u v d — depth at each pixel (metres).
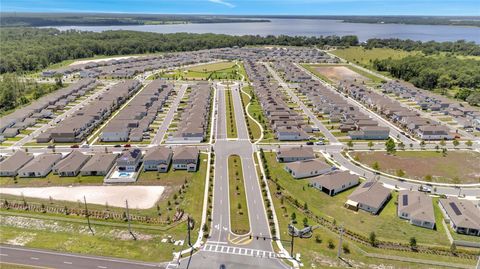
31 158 130.25
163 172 121.75
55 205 100.75
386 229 90.56
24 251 81.69
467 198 106.56
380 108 197.00
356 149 143.88
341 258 79.56
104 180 115.00
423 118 172.00
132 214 96.38
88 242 85.00
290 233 88.50
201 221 93.44
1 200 103.31
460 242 84.56
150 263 78.00
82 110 181.88
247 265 77.25
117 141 151.12
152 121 177.12
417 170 124.69
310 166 121.25
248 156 135.88
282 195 106.44
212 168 124.44
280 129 154.50
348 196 106.25
